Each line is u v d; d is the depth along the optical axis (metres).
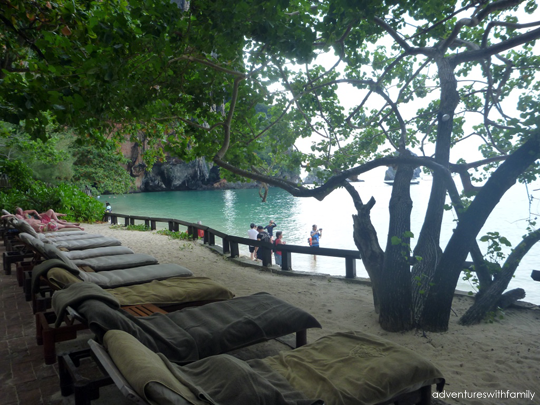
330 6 4.05
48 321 4.39
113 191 34.53
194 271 8.97
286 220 27.34
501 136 6.46
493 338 4.89
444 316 5.12
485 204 4.89
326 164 7.55
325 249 8.23
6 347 4.43
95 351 2.25
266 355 3.71
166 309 4.49
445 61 5.51
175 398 1.80
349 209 34.88
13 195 16.80
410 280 5.21
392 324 5.16
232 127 7.38
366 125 6.88
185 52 5.74
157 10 4.16
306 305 6.46
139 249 11.73
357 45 5.29
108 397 2.92
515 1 4.28
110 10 5.47
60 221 10.89
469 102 7.31
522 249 5.54
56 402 3.27
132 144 56.00
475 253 5.93
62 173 27.80
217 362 2.35
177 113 7.17
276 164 7.70
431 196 5.62
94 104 4.64
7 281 7.45
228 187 72.50
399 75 7.22
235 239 10.30
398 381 2.42
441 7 5.28
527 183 5.53
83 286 3.32
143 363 1.93
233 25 4.12
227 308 3.77
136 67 5.06
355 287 7.50
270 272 9.05
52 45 4.30
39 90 4.00
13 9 5.79
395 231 5.28
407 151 5.78
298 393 2.27
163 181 65.00
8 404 3.26
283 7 3.90
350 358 2.69
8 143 17.42
